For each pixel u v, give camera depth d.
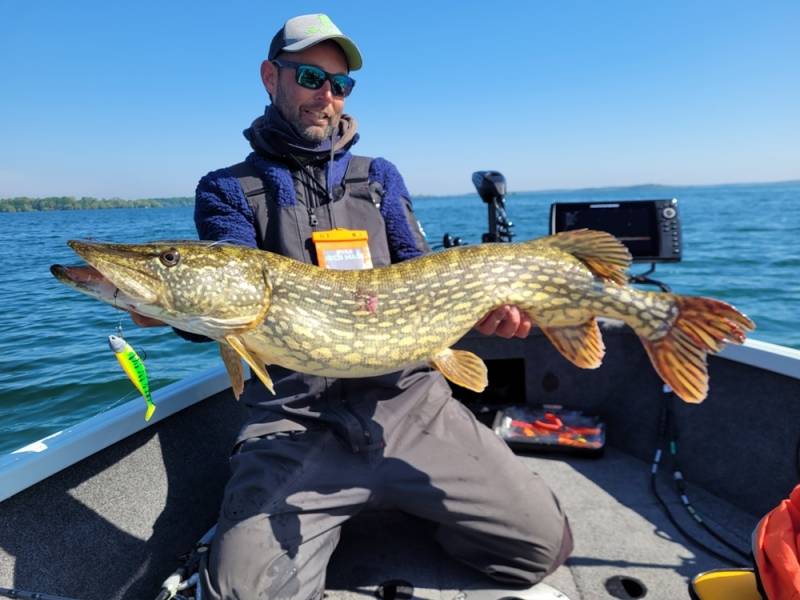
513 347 1.43
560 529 0.90
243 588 0.79
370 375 0.92
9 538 0.76
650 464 1.28
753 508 1.08
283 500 0.86
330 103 1.03
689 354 0.93
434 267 0.94
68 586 0.82
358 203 1.06
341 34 1.05
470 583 0.93
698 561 0.96
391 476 0.90
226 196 1.01
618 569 0.95
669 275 6.05
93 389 2.37
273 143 1.04
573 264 0.96
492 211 1.53
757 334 3.78
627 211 1.44
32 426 2.07
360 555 1.00
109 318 3.45
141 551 0.93
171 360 2.72
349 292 0.91
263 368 0.92
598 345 0.99
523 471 0.94
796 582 0.60
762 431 1.07
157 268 0.84
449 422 0.98
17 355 2.75
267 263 0.90
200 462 1.08
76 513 0.85
